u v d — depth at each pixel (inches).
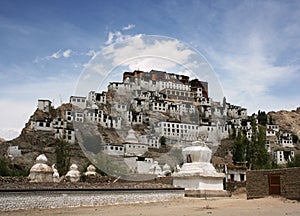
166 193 719.1
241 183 1101.1
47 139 3565.5
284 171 690.8
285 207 557.6
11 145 3513.8
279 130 5172.2
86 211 534.6
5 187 561.3
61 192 584.4
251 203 624.7
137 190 673.6
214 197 784.9
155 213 496.4
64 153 2235.5
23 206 543.2
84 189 609.9
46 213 507.2
